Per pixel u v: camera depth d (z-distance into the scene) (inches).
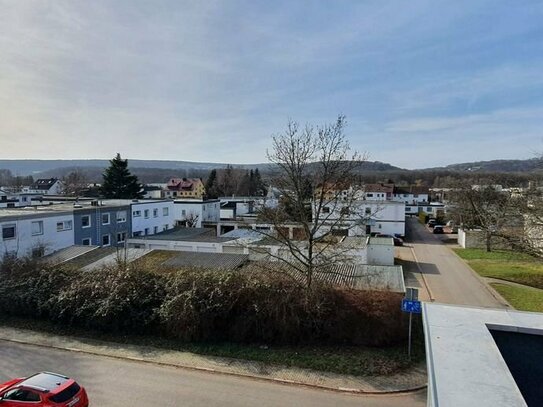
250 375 542.0
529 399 248.1
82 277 753.6
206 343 645.3
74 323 716.0
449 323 293.4
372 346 620.4
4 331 701.9
